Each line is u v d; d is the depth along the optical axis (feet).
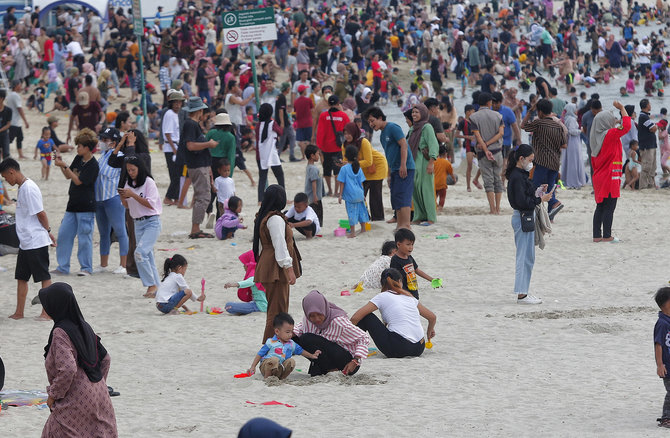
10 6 282.36
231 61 242.99
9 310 82.28
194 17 305.73
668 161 173.58
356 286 85.30
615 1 465.06
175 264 80.43
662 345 46.91
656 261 96.58
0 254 103.30
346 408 51.34
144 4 300.40
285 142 181.68
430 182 115.65
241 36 126.72
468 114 149.18
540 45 339.57
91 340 40.57
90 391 40.40
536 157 106.83
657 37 399.85
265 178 129.39
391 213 126.62
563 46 361.30
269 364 57.82
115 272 93.50
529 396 53.26
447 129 161.38
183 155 107.24
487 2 454.81
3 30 275.80
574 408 50.60
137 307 82.23
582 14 454.40
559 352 63.67
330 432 46.75
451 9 422.82
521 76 313.53
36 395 55.52
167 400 54.03
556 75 331.98
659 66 323.57
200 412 51.16
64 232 92.79
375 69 265.13
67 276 92.84
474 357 62.95
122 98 240.53
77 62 239.09
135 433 47.32
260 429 21.74
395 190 108.78
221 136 116.26
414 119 115.34
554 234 112.27
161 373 61.00
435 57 314.76
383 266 84.53
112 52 242.99
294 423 48.55
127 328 75.25
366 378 57.72
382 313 64.08
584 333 69.05
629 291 84.28
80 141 90.84
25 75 243.81
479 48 312.71
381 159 113.70
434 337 69.51
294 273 63.77
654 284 86.79
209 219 113.91
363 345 58.70
